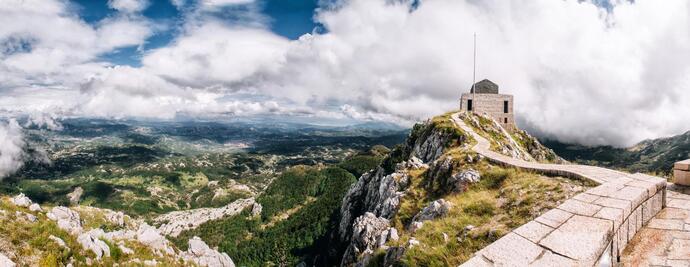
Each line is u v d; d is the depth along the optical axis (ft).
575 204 33.99
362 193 329.52
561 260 23.31
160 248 107.14
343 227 310.45
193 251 123.75
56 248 72.38
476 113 302.86
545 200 73.61
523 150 292.81
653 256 30.68
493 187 101.71
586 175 79.05
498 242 26.84
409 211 131.23
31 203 86.12
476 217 78.95
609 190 38.73
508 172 104.12
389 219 140.87
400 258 66.95
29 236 71.46
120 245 94.73
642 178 45.78
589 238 26.16
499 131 283.38
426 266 61.00
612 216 30.25
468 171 116.37
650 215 40.24
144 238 106.93
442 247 64.23
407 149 309.01
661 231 36.29
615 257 29.58
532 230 28.37
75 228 86.28
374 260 81.35
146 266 90.02
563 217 30.76
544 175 91.86
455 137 224.53
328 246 328.90
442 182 133.18
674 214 41.70
